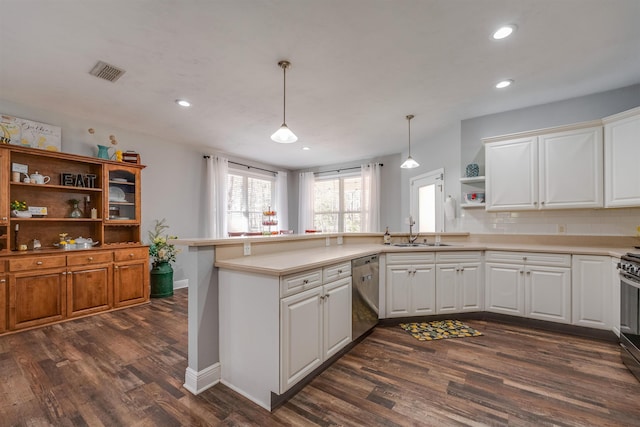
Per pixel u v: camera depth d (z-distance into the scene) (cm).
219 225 532
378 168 595
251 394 182
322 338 207
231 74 262
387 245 350
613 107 305
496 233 369
